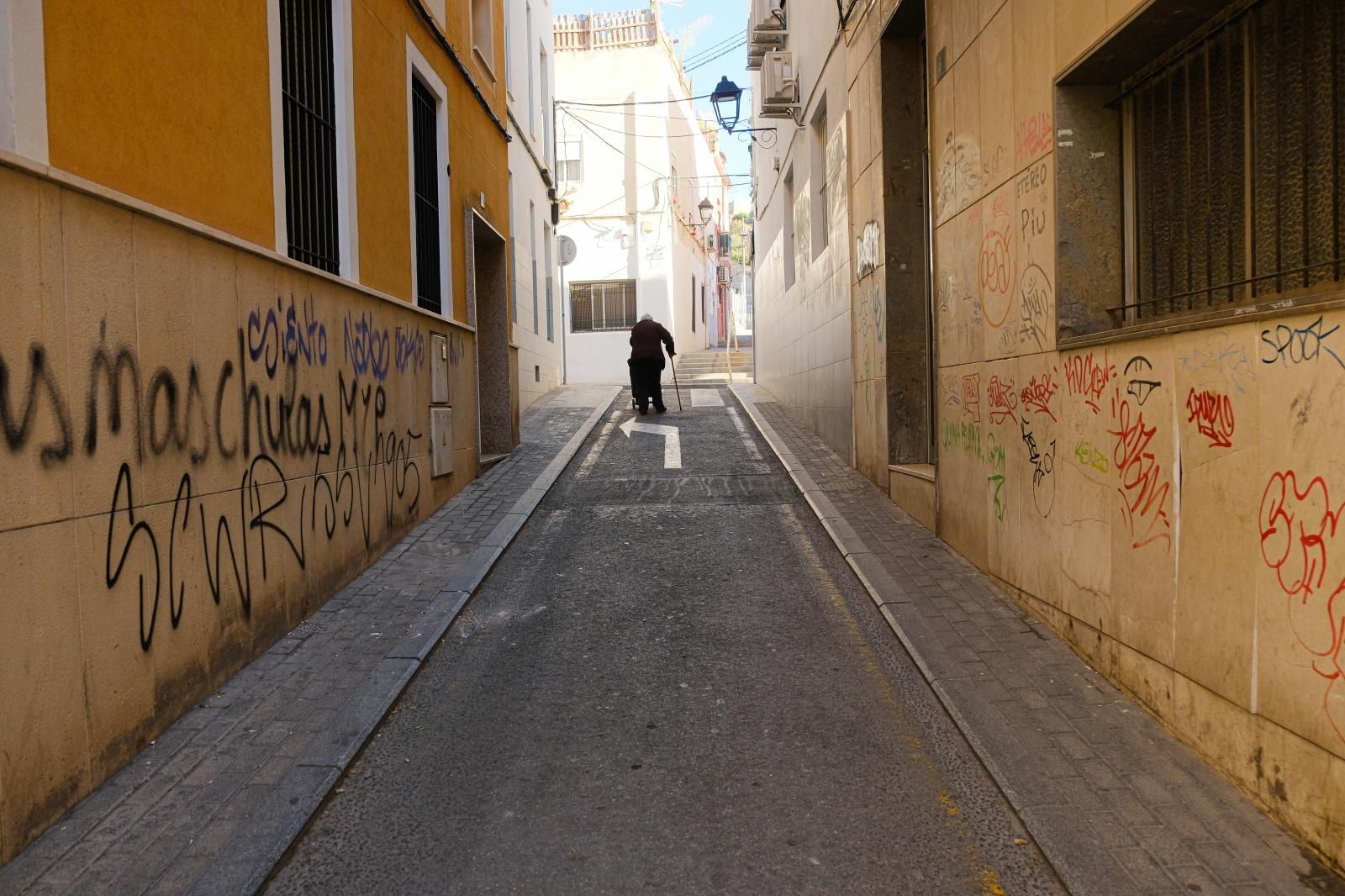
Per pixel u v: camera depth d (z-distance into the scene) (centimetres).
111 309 369
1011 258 562
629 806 364
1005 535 586
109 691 368
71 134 354
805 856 328
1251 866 301
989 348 607
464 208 1012
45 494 327
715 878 315
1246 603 339
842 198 1075
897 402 879
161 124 417
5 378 308
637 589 647
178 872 310
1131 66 458
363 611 582
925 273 870
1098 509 457
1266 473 325
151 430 398
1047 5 498
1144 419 409
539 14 1753
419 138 883
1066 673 464
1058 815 338
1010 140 561
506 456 1141
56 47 346
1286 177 348
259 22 518
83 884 301
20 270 317
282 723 423
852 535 748
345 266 655
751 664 509
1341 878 290
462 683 489
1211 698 363
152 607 400
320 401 590
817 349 1266
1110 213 484
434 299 920
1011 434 571
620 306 2392
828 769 391
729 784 380
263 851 323
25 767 318
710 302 3706
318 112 626
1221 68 390
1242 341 336
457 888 312
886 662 506
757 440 1286
